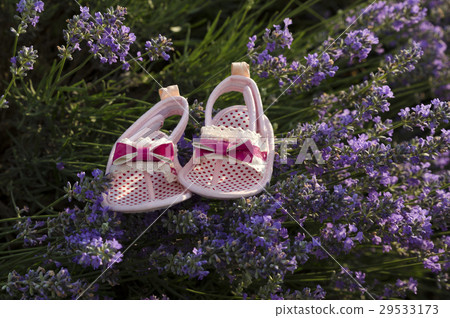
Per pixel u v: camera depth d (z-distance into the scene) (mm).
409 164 1656
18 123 1794
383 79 1609
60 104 1778
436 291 1757
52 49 1989
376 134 1483
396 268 1653
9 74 1884
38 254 1386
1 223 1682
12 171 1738
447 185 1539
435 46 2141
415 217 1400
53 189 1774
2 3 1826
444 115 1401
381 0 1916
